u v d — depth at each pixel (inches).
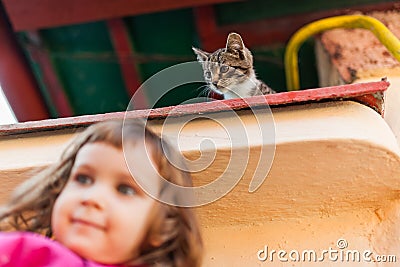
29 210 30.2
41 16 95.8
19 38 101.2
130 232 27.9
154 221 28.7
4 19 99.6
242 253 40.1
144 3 94.1
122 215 28.0
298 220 41.8
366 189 40.7
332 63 79.6
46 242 27.7
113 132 30.7
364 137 38.2
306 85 101.0
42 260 27.2
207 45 100.0
